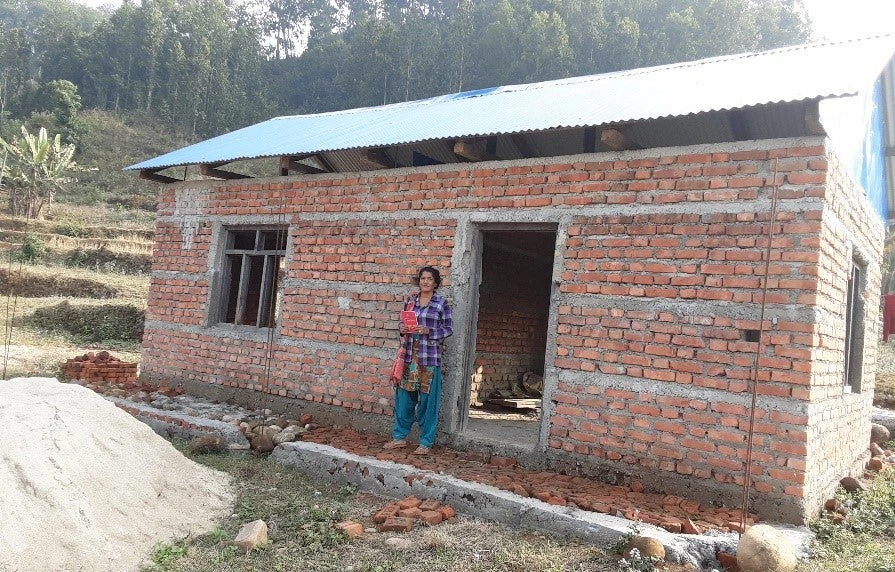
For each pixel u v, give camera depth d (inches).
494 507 195.8
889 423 389.4
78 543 152.5
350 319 294.2
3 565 136.0
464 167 266.7
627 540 167.9
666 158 221.5
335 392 295.3
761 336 192.4
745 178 207.8
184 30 3459.6
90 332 681.0
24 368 474.3
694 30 2320.4
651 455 216.8
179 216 363.9
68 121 2137.1
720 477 204.5
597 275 231.5
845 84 196.9
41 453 169.3
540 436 240.2
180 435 283.9
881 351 740.7
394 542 174.2
